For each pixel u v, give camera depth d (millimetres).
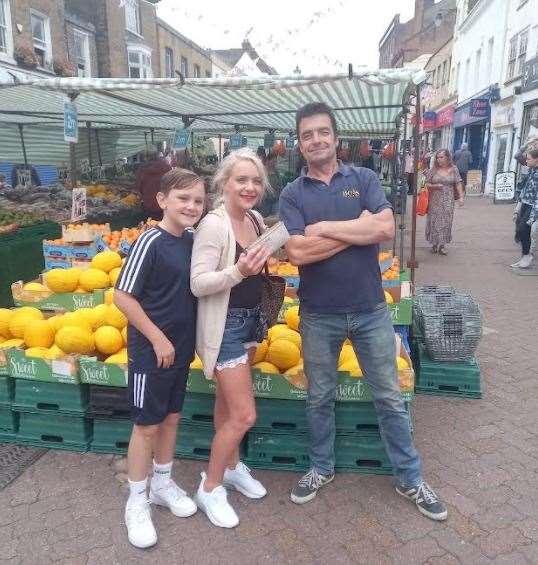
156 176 8633
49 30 14734
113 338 3311
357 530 2699
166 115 9555
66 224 6855
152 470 3162
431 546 2584
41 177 13180
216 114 8906
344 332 2715
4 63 12523
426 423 3725
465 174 21531
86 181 10875
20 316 3531
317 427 2918
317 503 2906
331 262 2604
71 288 4230
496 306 6594
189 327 2533
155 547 2596
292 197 2645
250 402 2627
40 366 3262
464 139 28625
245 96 6289
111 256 4430
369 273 2650
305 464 3219
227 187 2510
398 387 2797
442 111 33375
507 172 16812
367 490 3010
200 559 2523
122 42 19375
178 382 2607
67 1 17750
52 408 3377
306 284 2715
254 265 2301
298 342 3354
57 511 2834
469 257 9711
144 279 2404
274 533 2688
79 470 3189
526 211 8320
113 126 13297
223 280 2340
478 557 2510
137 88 4531
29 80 4738
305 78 4141
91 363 3207
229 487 3020
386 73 3996
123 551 2568
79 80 4660
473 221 14555
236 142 10945
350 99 6676
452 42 32031
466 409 3930
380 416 2840
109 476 3135
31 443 3434
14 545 2594
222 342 2520
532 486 3025
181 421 3275
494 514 2797
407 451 2830
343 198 2600
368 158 17297
